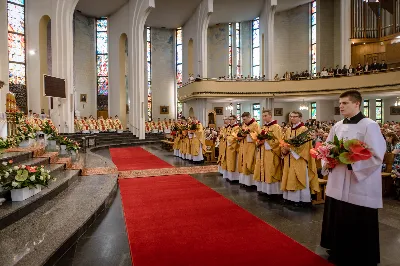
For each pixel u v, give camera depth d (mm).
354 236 3275
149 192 7016
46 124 11453
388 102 22578
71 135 18156
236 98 23641
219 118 27656
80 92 26766
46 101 20359
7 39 18391
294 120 5836
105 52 27828
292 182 5688
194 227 4660
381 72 18516
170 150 17062
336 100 24484
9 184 4879
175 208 5711
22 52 19875
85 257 3684
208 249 3834
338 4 25422
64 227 4270
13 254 3389
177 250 3812
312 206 5801
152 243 4051
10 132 9586
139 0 22219
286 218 5082
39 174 5383
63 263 3518
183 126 13266
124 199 6406
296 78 22156
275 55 28078
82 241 4180
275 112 27219
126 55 27500
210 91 22250
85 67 27188
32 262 3189
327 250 3787
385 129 10742
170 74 31047
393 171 6289
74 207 5234
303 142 5508
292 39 27922
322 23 25719
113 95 26594
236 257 3596
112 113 26781
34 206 5051
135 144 21109
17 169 5070
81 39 26828
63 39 18953
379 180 3234
